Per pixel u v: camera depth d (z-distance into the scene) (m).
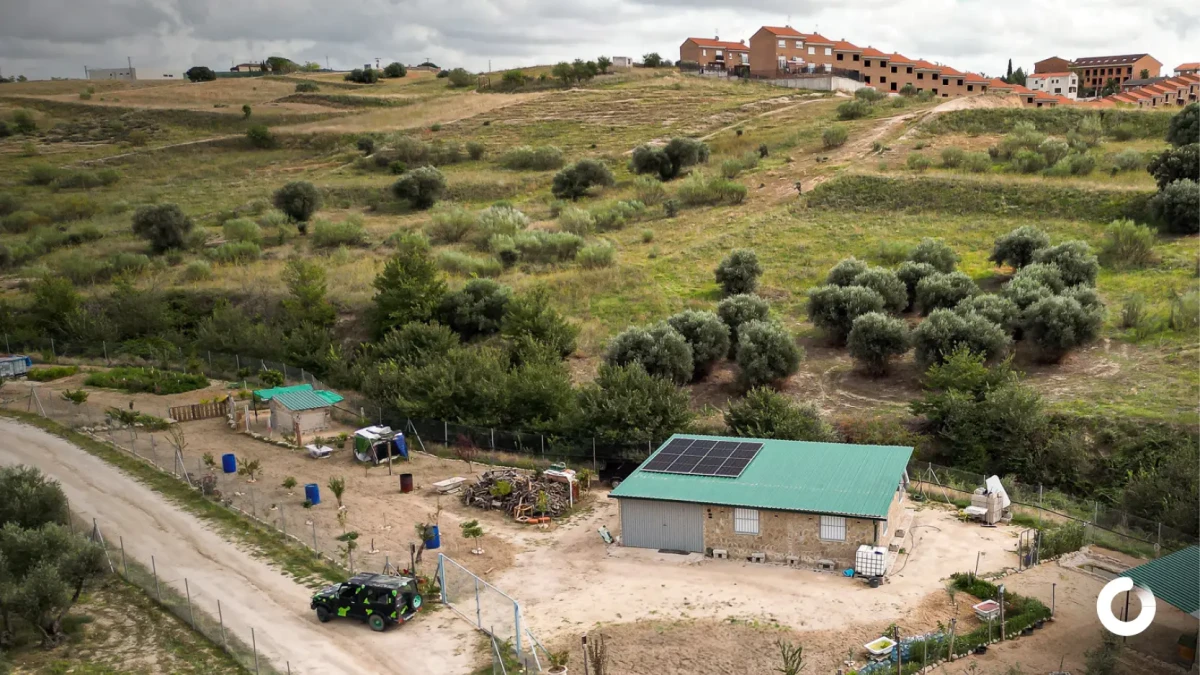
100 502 41.84
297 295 70.75
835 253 76.31
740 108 135.62
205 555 36.22
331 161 129.62
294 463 47.75
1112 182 80.19
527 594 31.84
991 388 46.03
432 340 61.00
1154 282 61.81
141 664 28.00
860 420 46.41
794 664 24.58
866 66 164.25
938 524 36.94
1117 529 34.69
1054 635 27.34
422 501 42.00
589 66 166.12
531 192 108.62
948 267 68.19
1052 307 52.38
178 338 71.56
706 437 41.31
